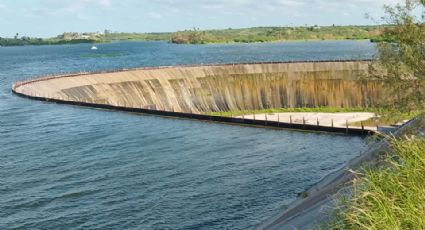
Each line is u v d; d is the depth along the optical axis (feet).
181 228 127.34
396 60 101.19
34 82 427.33
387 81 103.60
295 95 461.37
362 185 49.55
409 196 39.14
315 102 456.45
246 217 134.10
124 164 187.73
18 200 146.41
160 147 217.36
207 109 439.63
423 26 97.60
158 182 164.76
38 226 128.06
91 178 169.07
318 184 136.56
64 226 128.26
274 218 114.01
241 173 176.04
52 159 194.39
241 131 253.85
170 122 279.49
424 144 49.19
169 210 139.23
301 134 242.58
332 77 457.27
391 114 101.60
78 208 140.56
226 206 142.31
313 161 192.34
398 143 52.80
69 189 156.97
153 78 433.48
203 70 464.65
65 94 381.60
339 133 238.48
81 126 264.52
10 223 129.49
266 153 206.08
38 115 297.33
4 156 198.39
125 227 128.06
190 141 229.86
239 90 460.96
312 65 469.57
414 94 98.84
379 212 38.06
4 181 164.55
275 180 167.22
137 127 263.90
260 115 415.44
